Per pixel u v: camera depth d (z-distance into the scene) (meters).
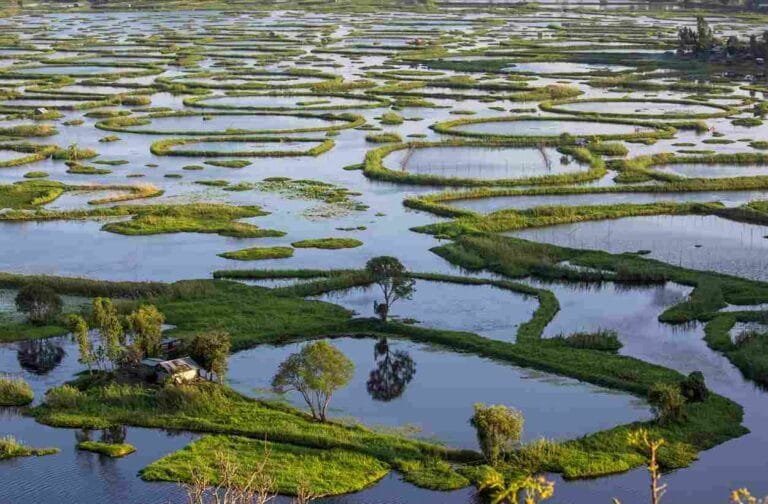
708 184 98.06
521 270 71.75
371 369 53.94
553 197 95.88
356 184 101.00
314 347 46.72
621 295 67.31
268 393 50.66
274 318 61.00
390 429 46.44
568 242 80.12
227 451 43.47
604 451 43.22
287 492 40.06
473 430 46.41
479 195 95.50
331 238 80.25
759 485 40.91
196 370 50.91
